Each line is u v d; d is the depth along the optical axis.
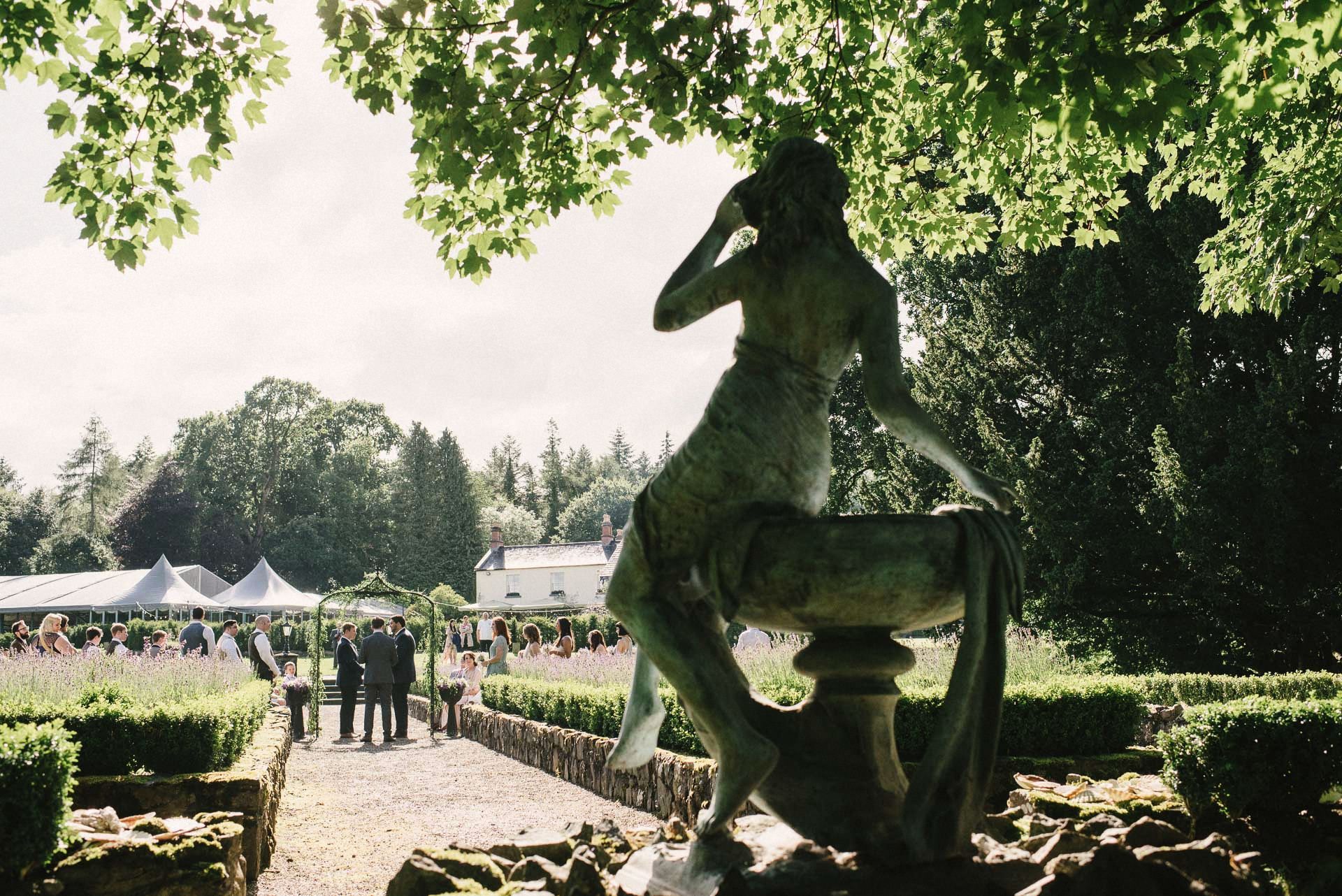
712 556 3.03
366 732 17.64
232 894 4.79
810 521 2.91
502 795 11.00
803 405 3.11
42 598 34.41
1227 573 16.33
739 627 21.83
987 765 2.98
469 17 5.77
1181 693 12.13
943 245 7.65
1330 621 15.87
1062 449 18.86
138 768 7.30
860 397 25.97
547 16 5.42
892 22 6.83
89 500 92.00
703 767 7.57
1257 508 15.71
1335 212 8.89
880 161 6.95
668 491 3.15
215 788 6.94
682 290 3.32
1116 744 7.86
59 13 5.47
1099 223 7.75
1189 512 16.08
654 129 5.89
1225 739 4.96
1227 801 4.93
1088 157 7.18
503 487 123.94
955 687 2.92
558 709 13.27
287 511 83.38
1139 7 4.37
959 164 7.69
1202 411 16.83
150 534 75.44
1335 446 16.08
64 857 4.39
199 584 41.50
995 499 3.08
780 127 6.63
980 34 4.78
